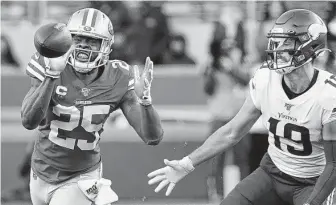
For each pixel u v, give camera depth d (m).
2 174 25.20
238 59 26.27
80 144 14.70
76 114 14.49
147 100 13.81
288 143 14.38
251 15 27.59
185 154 25.38
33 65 14.15
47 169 14.95
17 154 25.28
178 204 24.61
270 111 14.35
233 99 25.12
